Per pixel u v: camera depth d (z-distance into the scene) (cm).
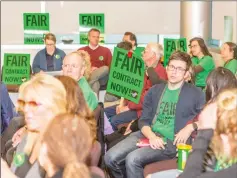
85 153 157
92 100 358
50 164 157
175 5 926
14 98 518
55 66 668
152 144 361
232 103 200
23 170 188
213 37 880
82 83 363
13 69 525
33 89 187
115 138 433
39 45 695
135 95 431
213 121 206
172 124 362
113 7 912
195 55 611
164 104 369
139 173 359
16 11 875
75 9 899
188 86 365
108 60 695
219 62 735
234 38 845
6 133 316
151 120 379
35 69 665
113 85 434
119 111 511
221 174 191
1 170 146
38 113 185
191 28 776
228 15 856
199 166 205
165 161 346
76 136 157
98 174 185
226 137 199
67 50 723
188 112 358
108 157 379
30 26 686
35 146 189
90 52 691
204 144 209
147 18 926
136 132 402
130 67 430
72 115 165
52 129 159
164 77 485
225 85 292
